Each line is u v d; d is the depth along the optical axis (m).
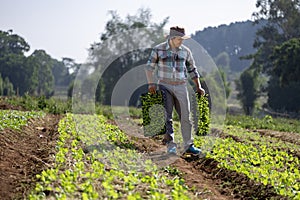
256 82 54.53
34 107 18.27
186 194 5.90
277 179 6.98
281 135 13.60
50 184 5.65
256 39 61.75
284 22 59.41
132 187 5.64
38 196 5.19
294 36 59.16
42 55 85.00
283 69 40.22
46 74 84.00
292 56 39.53
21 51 85.00
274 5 59.22
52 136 10.11
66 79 102.81
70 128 10.58
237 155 8.46
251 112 52.03
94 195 5.09
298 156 9.53
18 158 7.26
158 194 5.28
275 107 47.44
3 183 5.82
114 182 6.00
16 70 71.31
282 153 9.11
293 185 6.71
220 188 6.94
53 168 6.59
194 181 7.07
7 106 17.45
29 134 10.16
